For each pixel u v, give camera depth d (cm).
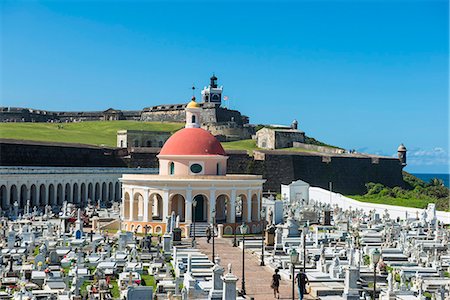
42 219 11094
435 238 8962
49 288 5406
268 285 5884
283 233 9238
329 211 11150
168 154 10556
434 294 5312
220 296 4744
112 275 6059
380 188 18825
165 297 5131
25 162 15050
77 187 14750
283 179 18600
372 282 5869
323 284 5588
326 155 19288
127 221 10250
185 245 8606
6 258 6725
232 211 10256
